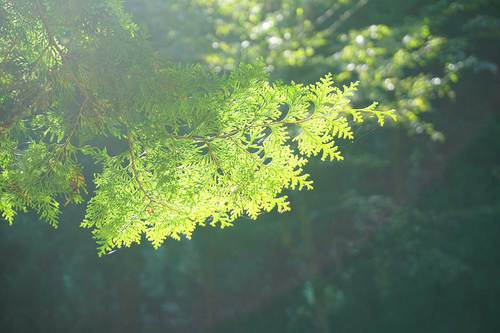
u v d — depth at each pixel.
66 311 13.77
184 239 14.80
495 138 18.47
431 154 17.62
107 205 2.87
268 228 14.38
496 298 15.37
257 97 2.71
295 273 16.83
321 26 13.20
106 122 2.80
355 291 15.82
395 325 15.51
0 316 12.92
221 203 2.82
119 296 14.67
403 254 14.54
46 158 2.87
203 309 17.14
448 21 14.20
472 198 17.41
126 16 2.84
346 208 14.84
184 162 2.79
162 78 2.67
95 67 2.73
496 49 16.59
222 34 11.67
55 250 12.34
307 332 16.42
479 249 15.40
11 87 2.82
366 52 10.61
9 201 2.93
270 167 2.76
